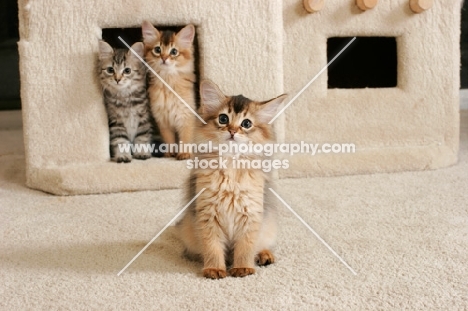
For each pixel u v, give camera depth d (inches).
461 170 50.5
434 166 50.8
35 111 46.9
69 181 46.3
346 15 48.8
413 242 36.9
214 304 30.5
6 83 71.1
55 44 46.1
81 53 46.4
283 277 33.1
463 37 74.7
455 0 50.0
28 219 41.6
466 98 77.0
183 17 46.4
